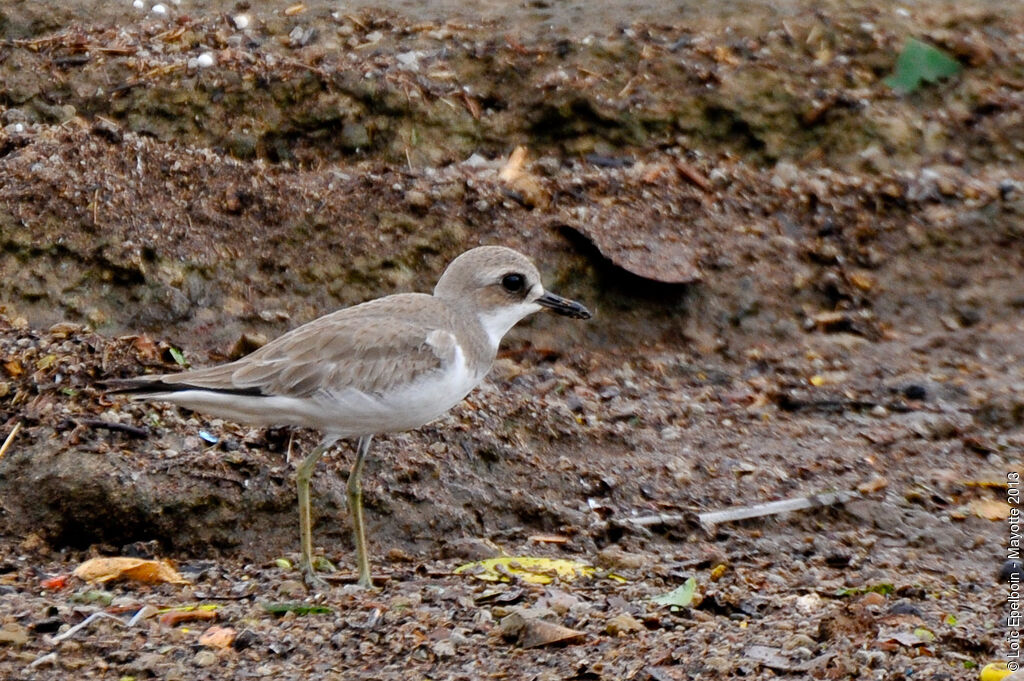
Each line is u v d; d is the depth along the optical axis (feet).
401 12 54.95
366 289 46.78
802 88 54.85
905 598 34.81
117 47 50.34
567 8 56.49
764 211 52.03
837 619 31.53
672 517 38.91
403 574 34.88
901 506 40.42
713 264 49.83
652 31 55.42
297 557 35.91
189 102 49.19
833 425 44.88
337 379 32.91
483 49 53.42
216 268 45.57
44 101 48.39
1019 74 57.47
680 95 53.78
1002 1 60.44
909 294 51.21
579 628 31.37
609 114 52.65
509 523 38.40
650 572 35.70
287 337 33.83
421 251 47.80
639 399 45.47
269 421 33.71
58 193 44.98
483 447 39.88
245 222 46.93
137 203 45.96
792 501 40.11
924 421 44.96
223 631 30.55
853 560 37.73
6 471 36.27
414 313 34.60
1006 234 52.80
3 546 35.14
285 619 31.48
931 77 56.39
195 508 36.09
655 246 49.52
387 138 50.65
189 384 32.96
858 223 52.47
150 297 44.32
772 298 49.90
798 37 56.29
